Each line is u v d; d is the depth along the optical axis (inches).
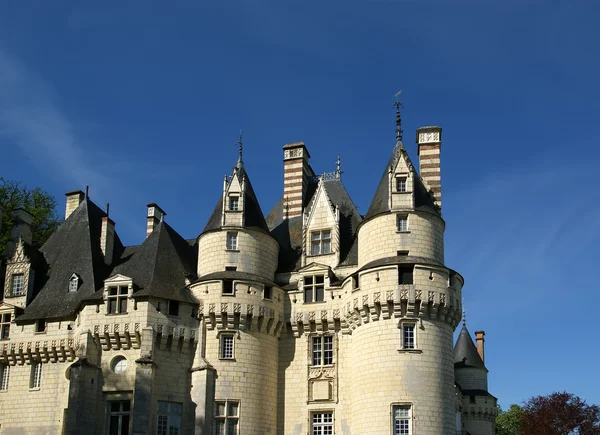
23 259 2218.3
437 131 2236.7
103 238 2294.5
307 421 1967.3
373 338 1876.2
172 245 2186.3
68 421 1873.8
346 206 2284.7
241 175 2191.2
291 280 2132.1
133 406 1876.2
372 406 1823.3
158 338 1963.6
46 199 2925.7
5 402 2069.4
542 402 3747.5
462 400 3048.7
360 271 1946.4
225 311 1985.7
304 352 2037.4
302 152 2401.6
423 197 2038.6
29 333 2097.7
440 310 1889.8
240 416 1921.8
